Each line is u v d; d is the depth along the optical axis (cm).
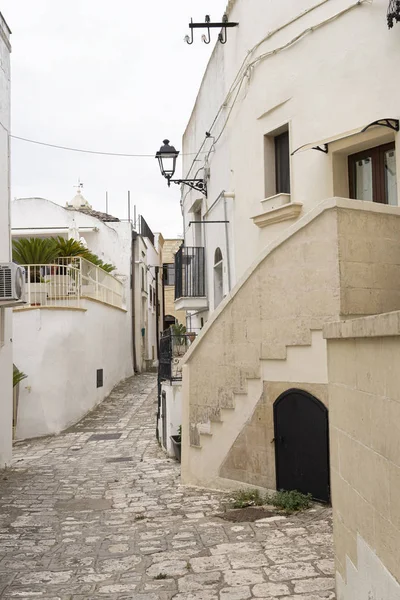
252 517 695
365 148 860
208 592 475
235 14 1123
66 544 651
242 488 829
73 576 540
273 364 774
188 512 761
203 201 1464
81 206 3300
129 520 749
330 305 682
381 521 320
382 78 812
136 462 1249
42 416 1698
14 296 983
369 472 343
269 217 987
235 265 1131
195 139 1616
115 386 2458
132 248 3042
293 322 736
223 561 547
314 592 458
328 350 442
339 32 873
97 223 2805
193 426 940
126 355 2789
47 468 1225
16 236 2708
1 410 1206
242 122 1096
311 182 916
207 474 903
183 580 507
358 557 367
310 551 554
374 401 332
